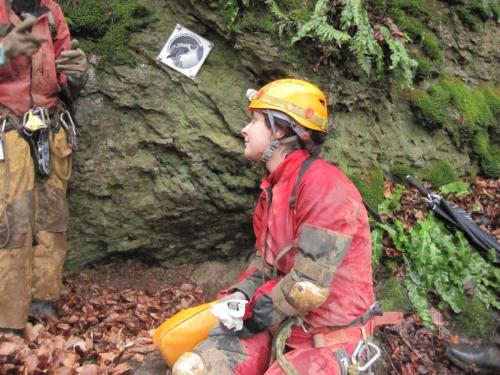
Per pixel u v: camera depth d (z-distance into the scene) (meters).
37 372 2.81
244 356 2.44
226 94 3.95
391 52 4.24
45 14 3.19
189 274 4.30
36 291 3.35
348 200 2.30
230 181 4.00
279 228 2.41
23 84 3.13
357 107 4.30
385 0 4.48
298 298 2.18
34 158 3.24
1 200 3.05
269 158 2.50
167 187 3.96
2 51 2.90
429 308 3.78
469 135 4.78
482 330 3.71
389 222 4.07
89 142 3.83
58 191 3.41
